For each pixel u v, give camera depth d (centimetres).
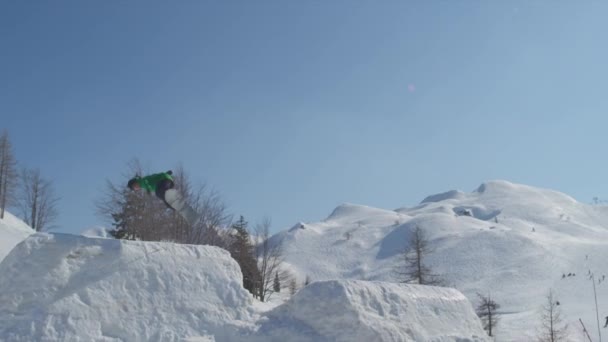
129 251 1038
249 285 3434
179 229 2484
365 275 16062
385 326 1023
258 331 1024
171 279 1045
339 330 1016
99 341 925
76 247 999
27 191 4994
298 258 18738
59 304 929
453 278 13138
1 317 895
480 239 16050
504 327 6662
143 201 2548
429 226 19338
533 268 12788
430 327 1127
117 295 984
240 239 3412
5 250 2741
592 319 6781
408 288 1179
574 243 15712
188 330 1002
